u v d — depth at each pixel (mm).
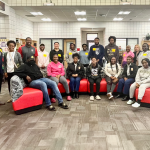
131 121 2740
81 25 9945
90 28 10211
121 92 4305
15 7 6688
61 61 4891
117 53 4777
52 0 6301
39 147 1987
